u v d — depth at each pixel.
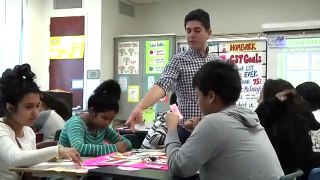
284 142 2.43
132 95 6.24
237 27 6.27
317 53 5.45
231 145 1.60
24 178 1.97
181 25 6.57
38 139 3.66
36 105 2.00
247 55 5.87
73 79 6.14
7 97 1.94
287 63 5.62
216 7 6.39
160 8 6.69
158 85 2.37
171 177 1.61
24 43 6.16
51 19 6.25
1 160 1.88
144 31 6.78
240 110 1.72
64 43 6.19
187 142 1.64
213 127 1.61
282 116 2.47
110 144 2.54
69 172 1.71
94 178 1.76
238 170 1.59
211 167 1.63
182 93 2.46
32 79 2.00
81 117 2.57
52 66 6.25
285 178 1.61
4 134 1.91
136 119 2.17
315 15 5.86
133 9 6.75
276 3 6.06
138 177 1.60
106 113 2.49
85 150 2.30
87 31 6.09
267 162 1.63
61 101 4.31
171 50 6.07
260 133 1.72
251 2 6.19
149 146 2.92
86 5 6.10
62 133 2.52
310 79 5.49
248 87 5.84
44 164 1.92
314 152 2.51
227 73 1.71
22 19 6.14
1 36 5.88
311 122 2.59
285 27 5.59
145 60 6.19
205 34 2.51
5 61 5.92
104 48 6.10
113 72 6.34
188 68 2.45
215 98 1.72
